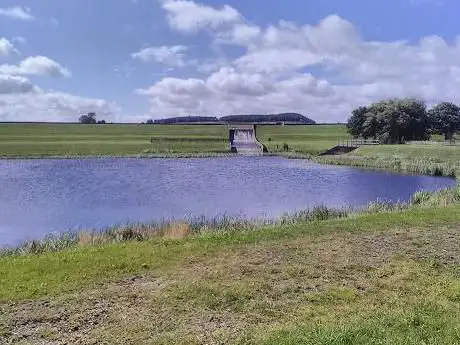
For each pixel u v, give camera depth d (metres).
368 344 5.71
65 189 35.28
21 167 54.12
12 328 6.32
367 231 12.54
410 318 6.60
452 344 5.71
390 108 95.31
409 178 43.62
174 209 26.58
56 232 19.98
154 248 10.82
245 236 12.05
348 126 108.00
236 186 37.22
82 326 6.41
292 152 76.94
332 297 7.66
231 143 95.75
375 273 8.95
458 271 9.19
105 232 14.79
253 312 7.01
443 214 15.02
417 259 9.91
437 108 114.00
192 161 64.12
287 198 31.05
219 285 8.10
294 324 6.49
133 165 57.41
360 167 54.31
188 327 6.42
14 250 12.91
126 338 6.02
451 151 59.47
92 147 85.81
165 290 7.86
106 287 8.02
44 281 8.27
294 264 9.43
